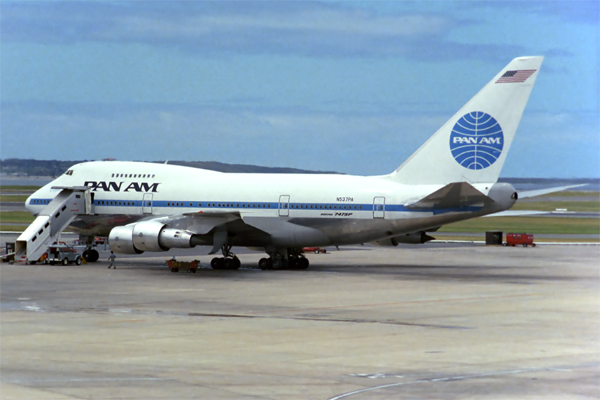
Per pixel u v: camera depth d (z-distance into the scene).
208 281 54.88
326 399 21.95
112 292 47.78
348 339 31.47
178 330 33.44
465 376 24.89
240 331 33.25
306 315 38.31
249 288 50.53
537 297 46.50
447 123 61.31
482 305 42.59
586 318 37.81
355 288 50.91
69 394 22.22
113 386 23.19
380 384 23.72
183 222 61.75
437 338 31.81
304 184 64.44
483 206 59.53
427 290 49.97
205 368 25.73
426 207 60.56
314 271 64.06
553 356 28.20
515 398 22.30
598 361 27.34
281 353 28.36
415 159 62.16
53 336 31.72
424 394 22.61
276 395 22.30
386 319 37.09
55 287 50.34
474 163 60.56
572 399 22.25
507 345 30.33
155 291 48.50
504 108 59.91
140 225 61.78
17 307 40.69
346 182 63.81
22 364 26.23
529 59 59.38
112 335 32.03
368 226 62.16
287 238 64.00
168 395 22.20
